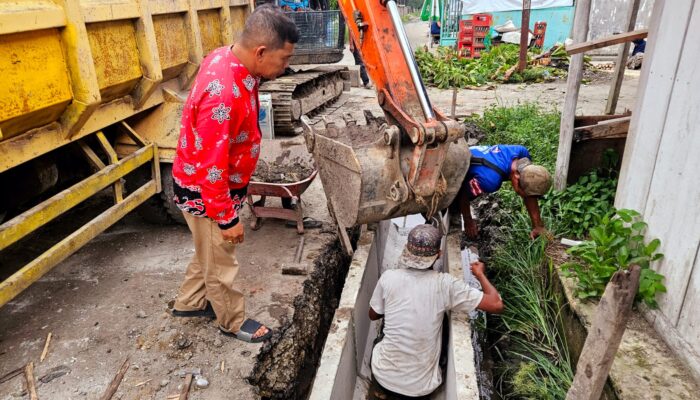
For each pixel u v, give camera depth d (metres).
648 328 2.82
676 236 2.65
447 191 3.15
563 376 2.96
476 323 3.61
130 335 2.97
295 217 4.12
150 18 3.36
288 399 2.91
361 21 2.86
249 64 2.34
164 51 3.68
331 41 8.07
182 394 2.56
